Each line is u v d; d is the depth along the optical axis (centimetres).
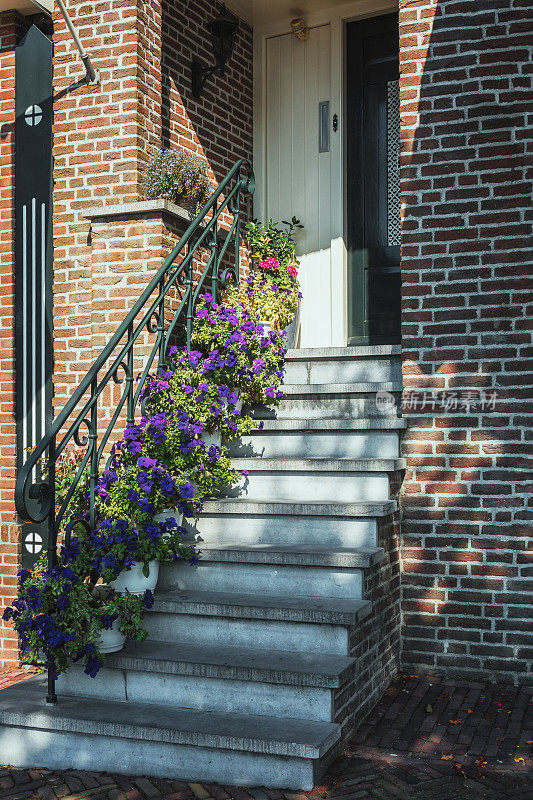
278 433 486
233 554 408
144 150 502
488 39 448
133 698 375
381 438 464
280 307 607
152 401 442
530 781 328
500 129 446
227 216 627
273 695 351
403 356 465
